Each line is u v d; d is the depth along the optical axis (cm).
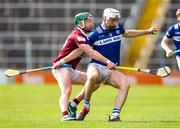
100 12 9981
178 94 6600
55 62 3044
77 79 3047
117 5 9931
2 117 3366
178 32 3400
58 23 9988
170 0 9769
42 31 9944
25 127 2608
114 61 2989
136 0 9912
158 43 9444
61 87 3011
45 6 9994
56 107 4528
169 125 2725
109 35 2966
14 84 8588
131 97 6088
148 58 9306
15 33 9944
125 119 3256
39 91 6956
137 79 8581
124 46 9200
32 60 9762
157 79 8544
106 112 3978
